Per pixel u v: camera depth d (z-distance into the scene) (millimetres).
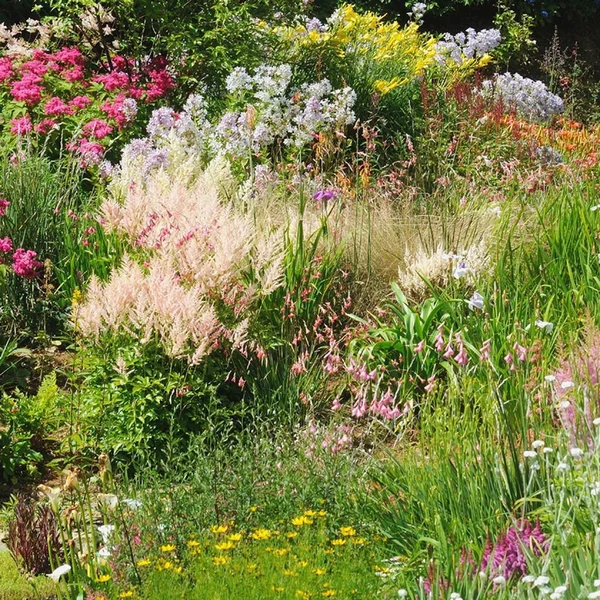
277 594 4102
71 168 9680
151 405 6531
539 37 22062
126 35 11852
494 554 4211
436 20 21016
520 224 8695
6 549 5434
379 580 4457
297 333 7473
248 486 5223
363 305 7949
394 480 5332
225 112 10859
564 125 13961
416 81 13156
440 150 11039
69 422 6746
